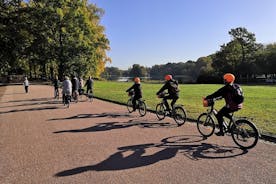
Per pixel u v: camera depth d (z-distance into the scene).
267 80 71.81
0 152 7.81
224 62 84.12
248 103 18.48
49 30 44.00
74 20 46.22
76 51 45.50
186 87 41.03
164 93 12.20
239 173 5.98
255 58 82.50
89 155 7.36
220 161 6.76
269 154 7.24
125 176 5.91
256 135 7.61
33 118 13.67
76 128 10.91
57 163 6.78
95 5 58.06
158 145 8.22
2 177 6.00
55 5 45.75
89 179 5.78
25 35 37.62
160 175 5.94
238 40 84.38
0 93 32.12
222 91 8.15
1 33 35.56
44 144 8.56
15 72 78.00
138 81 14.02
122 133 9.86
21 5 40.53
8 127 11.47
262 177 5.75
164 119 12.61
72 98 22.70
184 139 8.89
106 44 57.69
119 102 19.83
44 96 27.34
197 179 5.70
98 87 40.00
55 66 58.75
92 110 16.23
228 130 8.38
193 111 14.58
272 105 17.23
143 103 13.67
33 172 6.24
